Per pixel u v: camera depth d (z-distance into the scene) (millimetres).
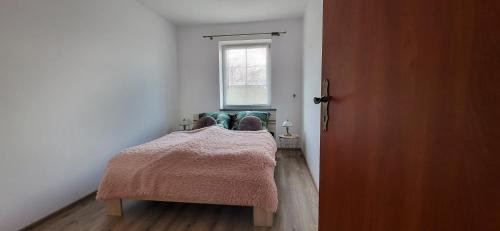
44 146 2070
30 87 1945
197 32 4391
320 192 1074
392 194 550
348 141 785
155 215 2162
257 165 1999
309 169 3197
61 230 1931
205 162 2059
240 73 4473
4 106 1776
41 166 2049
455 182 380
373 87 628
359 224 715
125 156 2170
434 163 422
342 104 833
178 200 2020
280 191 2631
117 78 2922
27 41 1914
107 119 2768
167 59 4109
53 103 2137
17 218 1880
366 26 667
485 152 334
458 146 374
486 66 331
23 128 1905
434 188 422
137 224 2016
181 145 2273
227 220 2068
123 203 2402
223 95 4555
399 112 521
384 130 579
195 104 4527
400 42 515
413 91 474
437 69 412
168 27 4129
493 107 323
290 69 4207
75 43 2342
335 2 903
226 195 1953
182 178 2016
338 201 873
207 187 1980
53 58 2129
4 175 1791
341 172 844
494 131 323
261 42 4355
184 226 1979
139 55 3346
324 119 1016
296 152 4176
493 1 321
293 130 4285
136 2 3264
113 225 2000
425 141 442
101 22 2656
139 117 3365
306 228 1922
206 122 3762
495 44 319
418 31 459
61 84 2207
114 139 2885
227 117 3959
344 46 819
